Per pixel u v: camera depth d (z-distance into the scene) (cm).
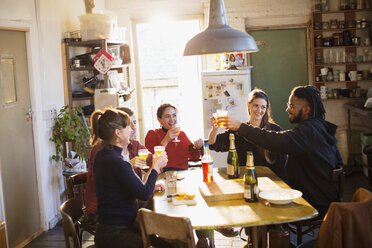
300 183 300
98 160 255
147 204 334
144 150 315
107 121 252
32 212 436
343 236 225
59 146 470
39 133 443
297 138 287
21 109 420
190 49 300
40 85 448
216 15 306
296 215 233
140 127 686
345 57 642
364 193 242
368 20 637
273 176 312
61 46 507
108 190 252
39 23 448
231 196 265
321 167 295
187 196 268
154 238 261
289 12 646
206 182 294
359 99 645
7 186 396
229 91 550
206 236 300
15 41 413
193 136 852
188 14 664
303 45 667
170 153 385
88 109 523
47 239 429
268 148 290
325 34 650
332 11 631
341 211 225
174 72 975
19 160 415
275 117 684
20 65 421
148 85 968
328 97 649
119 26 649
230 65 574
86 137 479
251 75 677
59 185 481
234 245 387
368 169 559
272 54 672
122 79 599
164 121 384
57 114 486
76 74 539
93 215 304
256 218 231
